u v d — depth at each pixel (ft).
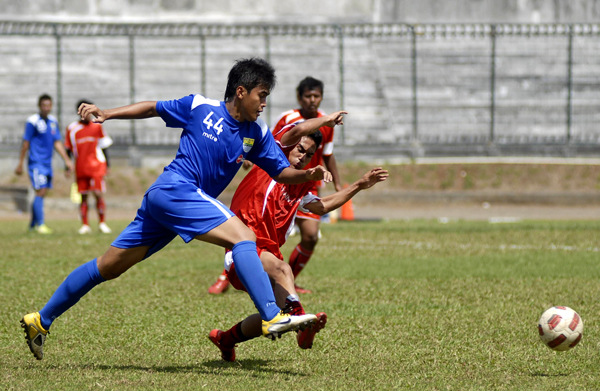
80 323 68.39
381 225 191.01
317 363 53.42
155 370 50.78
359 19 510.58
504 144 314.55
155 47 440.45
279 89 401.90
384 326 67.15
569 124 315.99
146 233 50.85
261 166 53.83
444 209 260.01
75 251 129.39
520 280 96.37
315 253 130.31
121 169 291.79
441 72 435.12
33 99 383.86
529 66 444.55
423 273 103.65
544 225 183.52
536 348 58.03
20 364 52.49
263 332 47.16
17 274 100.99
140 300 82.02
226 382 46.83
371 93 406.41
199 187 50.80
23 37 444.55
